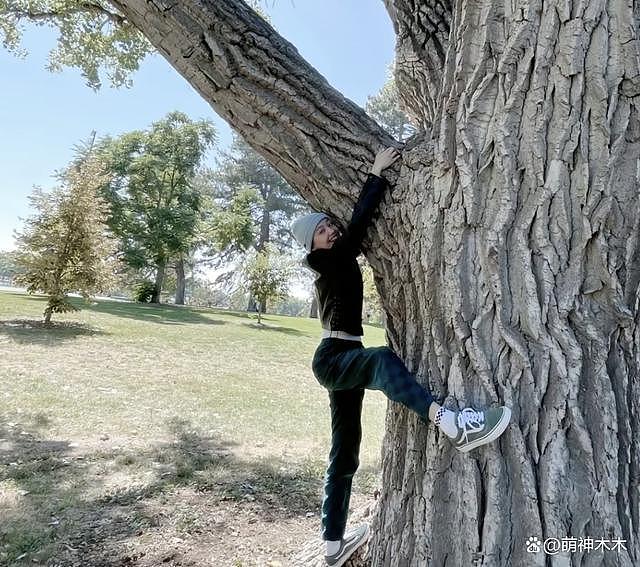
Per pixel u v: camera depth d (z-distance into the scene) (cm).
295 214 4016
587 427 162
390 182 206
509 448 166
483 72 185
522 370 169
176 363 1041
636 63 164
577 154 169
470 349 178
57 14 820
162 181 3030
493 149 180
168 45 211
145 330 1501
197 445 532
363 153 211
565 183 170
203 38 205
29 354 969
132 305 2431
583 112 169
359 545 232
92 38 867
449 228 187
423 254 194
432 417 176
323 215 229
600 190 167
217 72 209
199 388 823
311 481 443
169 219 2855
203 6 205
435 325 191
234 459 491
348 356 210
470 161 183
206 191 3841
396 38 298
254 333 1764
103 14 795
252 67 208
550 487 159
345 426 231
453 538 172
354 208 209
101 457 467
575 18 169
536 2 175
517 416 167
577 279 169
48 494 373
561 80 170
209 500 381
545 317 170
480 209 181
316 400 818
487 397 172
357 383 207
